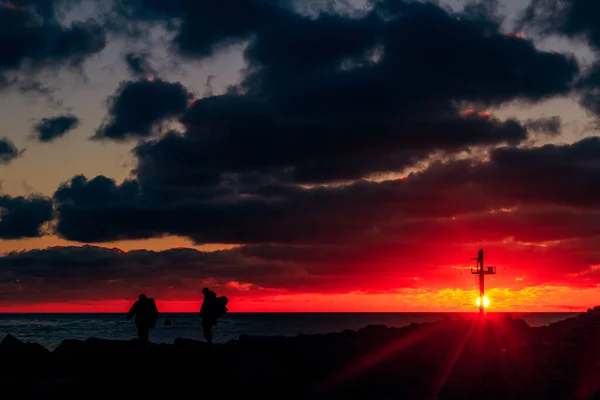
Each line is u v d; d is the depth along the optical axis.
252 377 20.58
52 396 17.73
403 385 23.50
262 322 192.50
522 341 31.81
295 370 23.95
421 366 26.89
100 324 142.50
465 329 34.44
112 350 23.91
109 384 19.55
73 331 102.44
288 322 189.12
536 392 22.31
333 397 20.88
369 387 22.62
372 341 31.25
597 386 22.75
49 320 191.38
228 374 20.78
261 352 26.56
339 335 34.28
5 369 21.77
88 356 23.20
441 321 39.53
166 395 19.08
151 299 24.41
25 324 142.38
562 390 22.53
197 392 19.58
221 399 19.30
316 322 190.75
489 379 24.41
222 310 24.89
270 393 20.45
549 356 27.55
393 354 28.22
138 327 23.98
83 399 18.00
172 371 21.20
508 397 21.56
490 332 33.59
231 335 93.06
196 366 21.94
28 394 17.75
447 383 23.84
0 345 23.98
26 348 23.55
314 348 27.72
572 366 25.84
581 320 34.47
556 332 35.50
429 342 31.52
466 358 28.41
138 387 19.55
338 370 24.83
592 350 27.41
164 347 25.45
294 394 20.86
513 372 25.25
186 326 135.62
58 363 22.92
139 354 23.05
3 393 17.98
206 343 26.95
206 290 25.20
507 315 37.91
